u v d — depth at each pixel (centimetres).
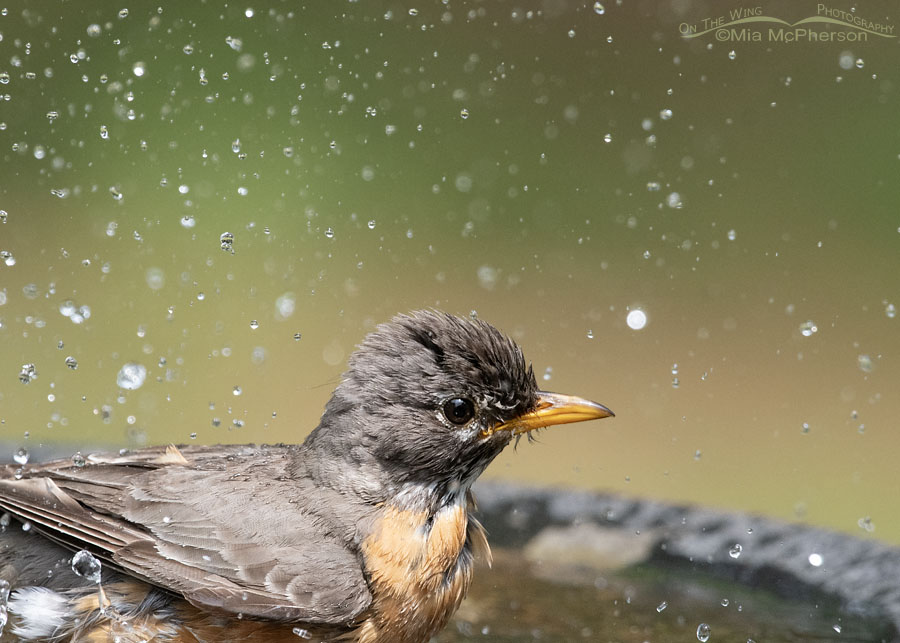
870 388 1452
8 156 1513
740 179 1659
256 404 1314
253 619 588
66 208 1508
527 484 866
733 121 1723
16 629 609
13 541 628
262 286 1491
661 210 1639
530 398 622
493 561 796
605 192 1655
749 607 717
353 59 1652
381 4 1681
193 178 1537
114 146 1534
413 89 1664
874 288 1560
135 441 925
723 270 1608
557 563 791
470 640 675
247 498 613
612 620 701
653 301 1545
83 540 604
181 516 608
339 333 1449
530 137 1691
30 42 1538
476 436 614
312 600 584
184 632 600
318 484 616
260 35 1614
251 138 1572
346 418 614
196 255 1501
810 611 707
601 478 1260
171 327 1422
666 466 1299
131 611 604
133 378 761
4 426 1200
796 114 1727
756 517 802
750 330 1525
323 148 1602
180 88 1562
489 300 1538
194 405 1300
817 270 1545
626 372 1469
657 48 1755
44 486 619
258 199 1548
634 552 791
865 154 1677
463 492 632
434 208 1614
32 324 1396
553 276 1559
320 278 1495
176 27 1591
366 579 595
